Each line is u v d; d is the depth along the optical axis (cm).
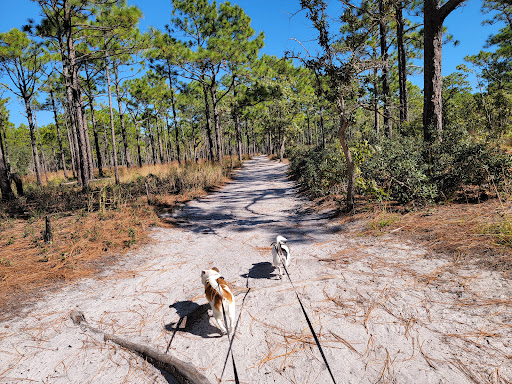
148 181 1481
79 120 1487
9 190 1241
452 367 255
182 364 285
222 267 561
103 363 309
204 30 2305
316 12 683
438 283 382
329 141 3253
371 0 676
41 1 1339
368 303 371
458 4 842
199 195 1429
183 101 3422
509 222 462
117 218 905
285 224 839
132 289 480
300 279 468
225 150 7081
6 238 729
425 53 938
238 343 329
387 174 777
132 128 5288
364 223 682
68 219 912
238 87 2622
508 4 1922
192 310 404
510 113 1778
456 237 492
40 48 1934
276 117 3691
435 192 671
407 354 279
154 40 1786
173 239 763
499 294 334
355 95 724
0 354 325
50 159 4888
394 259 475
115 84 2323
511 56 2658
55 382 285
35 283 498
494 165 660
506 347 265
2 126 2614
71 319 389
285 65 3105
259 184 1820
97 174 2992
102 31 1678
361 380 258
